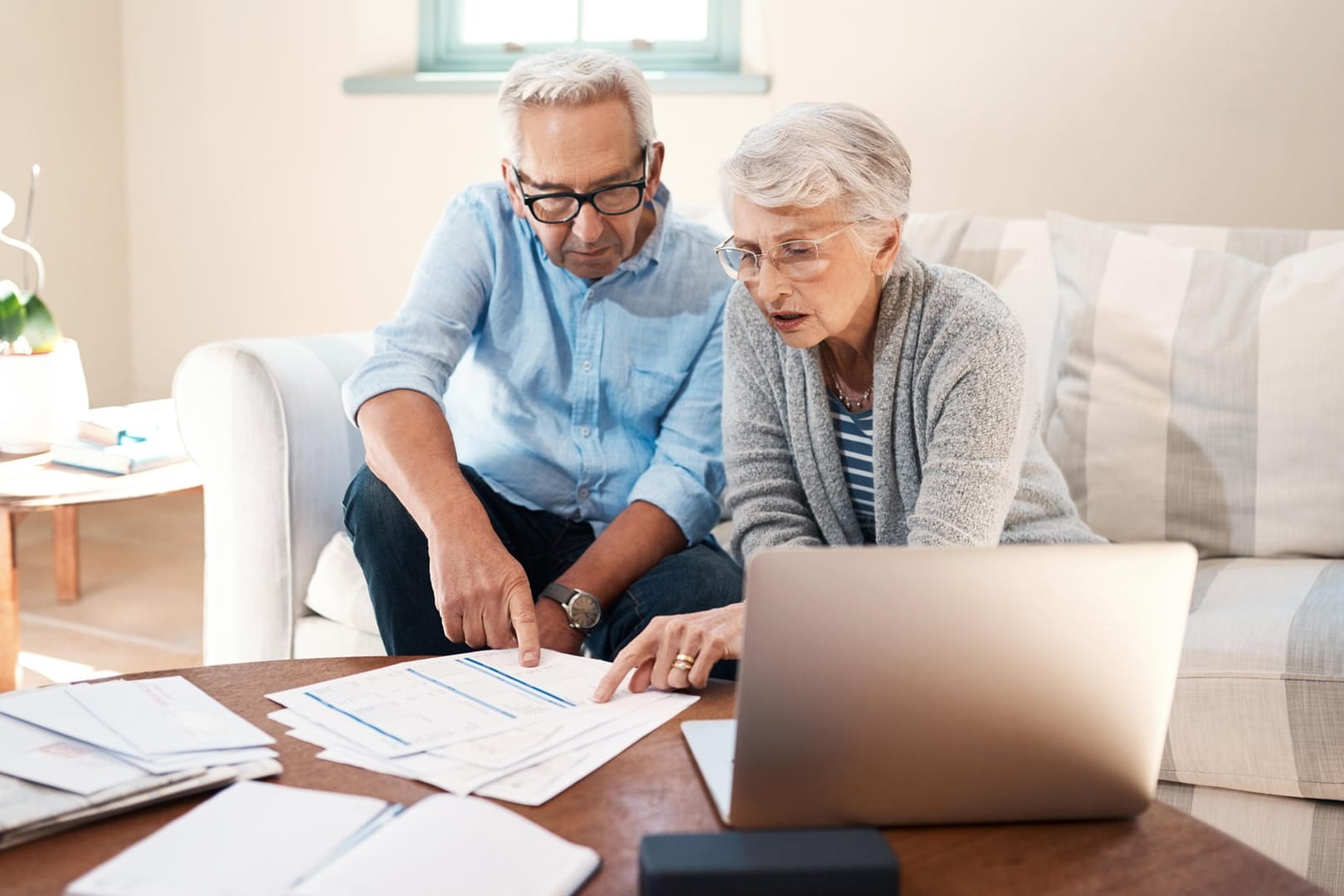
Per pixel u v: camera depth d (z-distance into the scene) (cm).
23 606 288
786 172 125
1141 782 91
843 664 84
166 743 93
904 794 88
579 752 99
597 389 179
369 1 353
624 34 347
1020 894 81
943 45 282
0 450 216
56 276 367
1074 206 278
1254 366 180
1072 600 85
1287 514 177
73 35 363
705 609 160
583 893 78
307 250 371
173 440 219
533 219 163
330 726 102
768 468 159
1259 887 83
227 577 187
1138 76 268
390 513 156
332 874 75
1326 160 257
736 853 77
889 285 142
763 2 296
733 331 161
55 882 77
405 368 164
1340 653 138
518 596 131
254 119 369
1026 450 152
